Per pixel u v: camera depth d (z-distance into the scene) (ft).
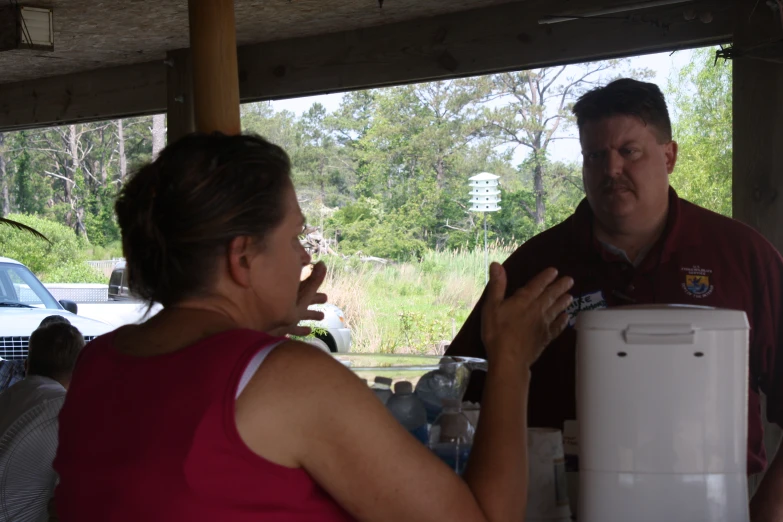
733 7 12.13
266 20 15.47
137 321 4.70
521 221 88.74
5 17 15.33
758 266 6.91
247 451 3.85
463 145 95.04
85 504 4.06
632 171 6.82
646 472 4.66
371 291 51.62
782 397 6.90
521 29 14.26
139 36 17.02
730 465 4.65
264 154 4.36
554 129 93.15
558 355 7.14
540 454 5.32
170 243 4.23
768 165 11.60
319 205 89.30
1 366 16.75
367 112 106.11
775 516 6.39
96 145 121.70
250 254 4.33
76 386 4.40
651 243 7.08
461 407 5.71
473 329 7.43
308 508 3.99
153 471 3.85
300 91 16.71
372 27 15.84
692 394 4.61
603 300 7.11
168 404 3.93
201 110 11.04
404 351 41.57
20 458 10.23
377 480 3.92
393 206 90.84
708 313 4.70
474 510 4.10
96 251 107.45
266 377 3.92
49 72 20.18
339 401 3.92
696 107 62.69
